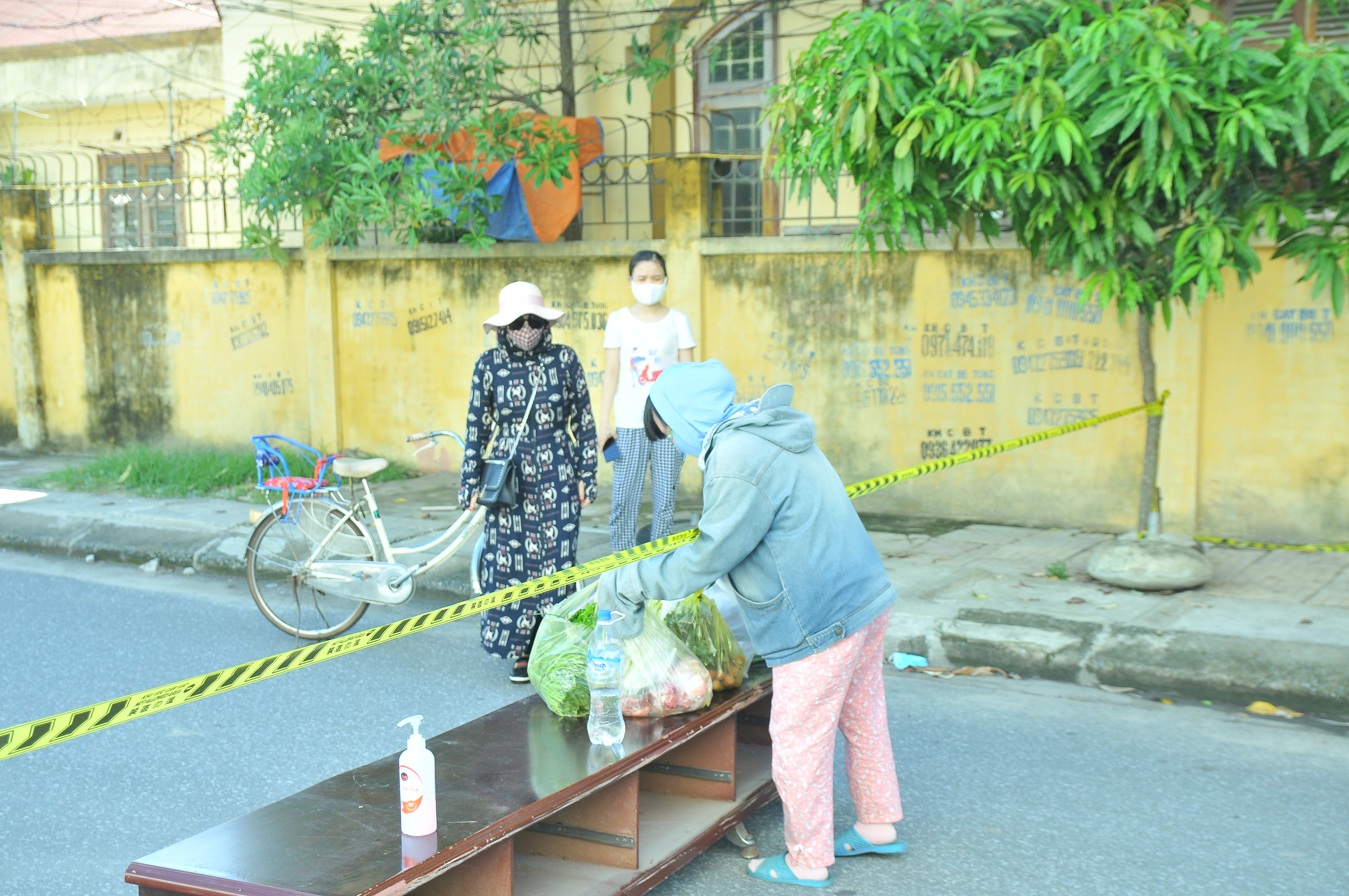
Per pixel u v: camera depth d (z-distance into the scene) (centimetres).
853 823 379
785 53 1034
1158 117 477
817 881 332
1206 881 336
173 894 258
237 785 420
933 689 510
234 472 992
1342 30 787
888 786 348
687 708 345
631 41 1066
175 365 1146
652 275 607
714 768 358
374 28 956
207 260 1106
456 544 570
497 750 325
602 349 934
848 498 322
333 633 606
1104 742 445
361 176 936
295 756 446
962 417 806
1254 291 709
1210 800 391
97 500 922
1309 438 706
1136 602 579
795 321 850
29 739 218
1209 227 499
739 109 1056
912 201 553
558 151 891
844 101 523
